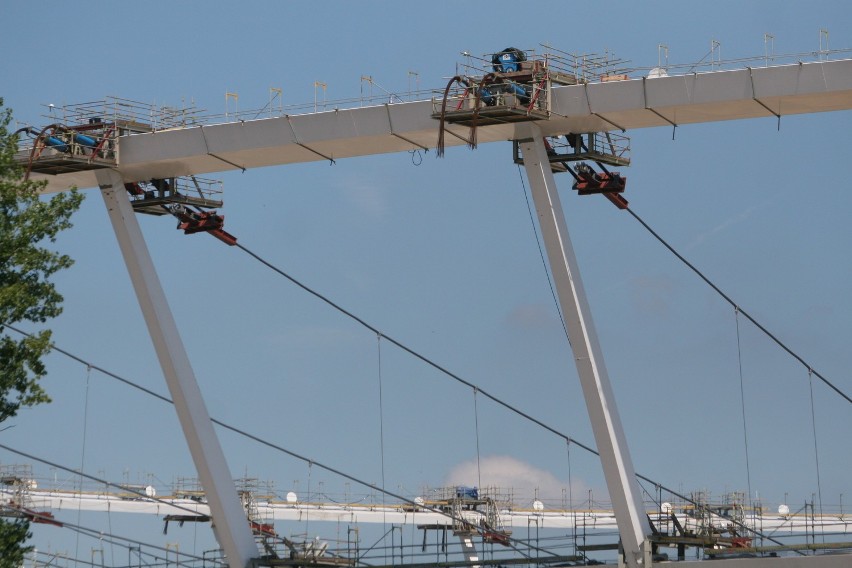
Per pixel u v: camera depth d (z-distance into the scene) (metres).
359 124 80.44
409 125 79.31
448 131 78.69
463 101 76.31
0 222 69.19
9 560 68.94
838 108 74.81
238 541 83.56
